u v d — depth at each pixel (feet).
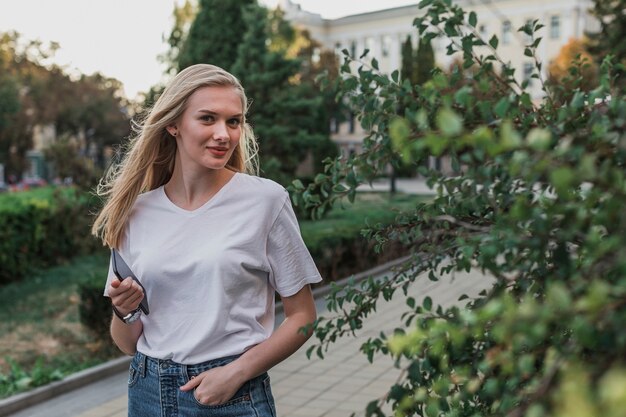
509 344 3.60
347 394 17.61
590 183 3.41
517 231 3.83
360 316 5.52
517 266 4.19
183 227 6.91
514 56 161.38
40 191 50.08
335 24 221.87
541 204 3.87
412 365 4.36
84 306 23.68
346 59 5.51
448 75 5.34
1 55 140.87
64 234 39.75
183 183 7.14
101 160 176.24
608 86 4.32
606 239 3.67
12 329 25.99
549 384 3.14
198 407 6.72
